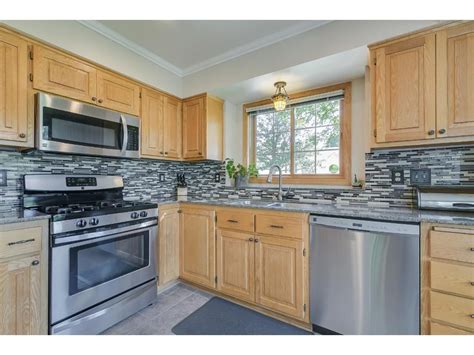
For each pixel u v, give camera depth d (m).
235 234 2.06
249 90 2.55
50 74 1.71
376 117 1.69
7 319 1.29
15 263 1.32
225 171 2.85
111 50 2.08
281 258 1.81
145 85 2.40
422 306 1.35
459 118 1.42
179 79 2.78
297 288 1.74
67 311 1.51
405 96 1.58
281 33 2.03
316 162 2.48
